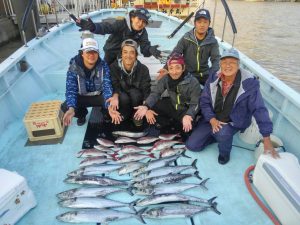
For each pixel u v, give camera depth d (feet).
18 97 11.10
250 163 8.72
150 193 7.27
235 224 6.63
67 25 21.12
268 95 9.92
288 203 6.23
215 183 7.89
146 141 9.57
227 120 8.21
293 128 8.50
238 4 130.82
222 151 8.53
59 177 8.03
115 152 9.07
